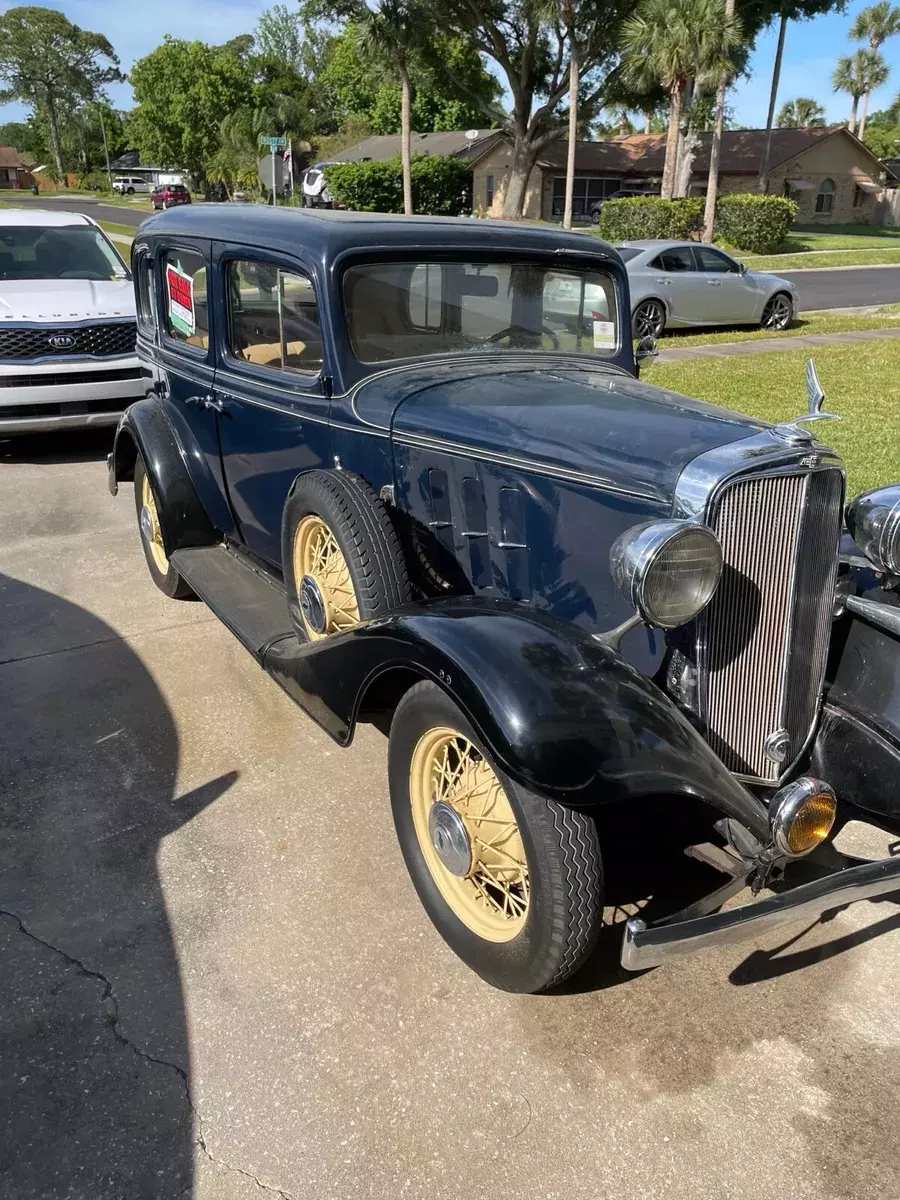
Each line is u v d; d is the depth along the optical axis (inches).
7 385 294.2
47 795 136.6
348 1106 88.8
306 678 117.1
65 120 4527.6
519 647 91.6
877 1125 88.0
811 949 110.7
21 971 103.8
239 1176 82.0
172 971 104.3
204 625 195.6
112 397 308.5
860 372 424.2
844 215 1891.0
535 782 83.7
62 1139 84.7
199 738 152.8
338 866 122.3
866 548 117.5
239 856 124.0
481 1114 88.3
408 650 97.4
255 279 147.8
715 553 91.1
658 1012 100.7
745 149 1818.4
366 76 1393.9
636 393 124.5
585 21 1178.6
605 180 1793.8
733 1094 91.0
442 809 100.5
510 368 139.0
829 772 112.7
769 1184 82.3
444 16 1204.5
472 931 100.5
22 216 362.6
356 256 130.0
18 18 4323.3
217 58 2586.1
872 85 2839.6
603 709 87.5
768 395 369.7
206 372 168.7
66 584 216.5
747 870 93.4
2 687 167.9
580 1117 88.2
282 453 151.3
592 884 88.2
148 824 130.4
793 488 98.3
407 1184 81.7
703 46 1035.3
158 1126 86.4
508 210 1417.3
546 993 102.6
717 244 1156.5
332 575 127.8
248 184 2272.4
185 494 185.6
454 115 2242.9
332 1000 100.9
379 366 135.8
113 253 367.2
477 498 118.0
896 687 111.7
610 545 103.5
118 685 169.6
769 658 102.7
